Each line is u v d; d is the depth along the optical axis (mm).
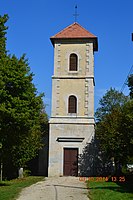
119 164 35406
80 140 35531
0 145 23609
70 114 36219
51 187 23594
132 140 23375
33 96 24234
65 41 37594
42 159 39031
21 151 30875
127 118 23344
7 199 17031
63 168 35312
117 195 18531
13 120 23484
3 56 24219
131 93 31156
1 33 24891
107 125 34125
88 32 37844
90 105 36281
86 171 35031
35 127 25453
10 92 23750
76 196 18688
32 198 17688
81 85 36719
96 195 18844
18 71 23547
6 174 33562
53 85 36812
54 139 35781
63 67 37156
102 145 33250
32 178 32906
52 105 36469
